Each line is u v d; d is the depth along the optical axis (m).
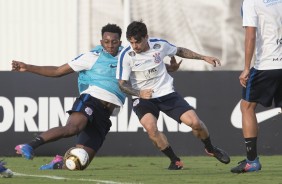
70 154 32.44
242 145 45.25
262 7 29.64
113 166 37.06
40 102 45.31
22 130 45.25
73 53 61.47
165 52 33.09
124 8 62.97
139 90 31.94
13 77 45.25
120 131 45.28
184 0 66.00
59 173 32.41
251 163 31.12
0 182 28.20
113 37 32.88
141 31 31.78
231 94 45.38
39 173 32.50
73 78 45.41
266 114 45.03
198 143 45.09
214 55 66.62
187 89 45.34
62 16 61.38
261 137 45.00
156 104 33.53
